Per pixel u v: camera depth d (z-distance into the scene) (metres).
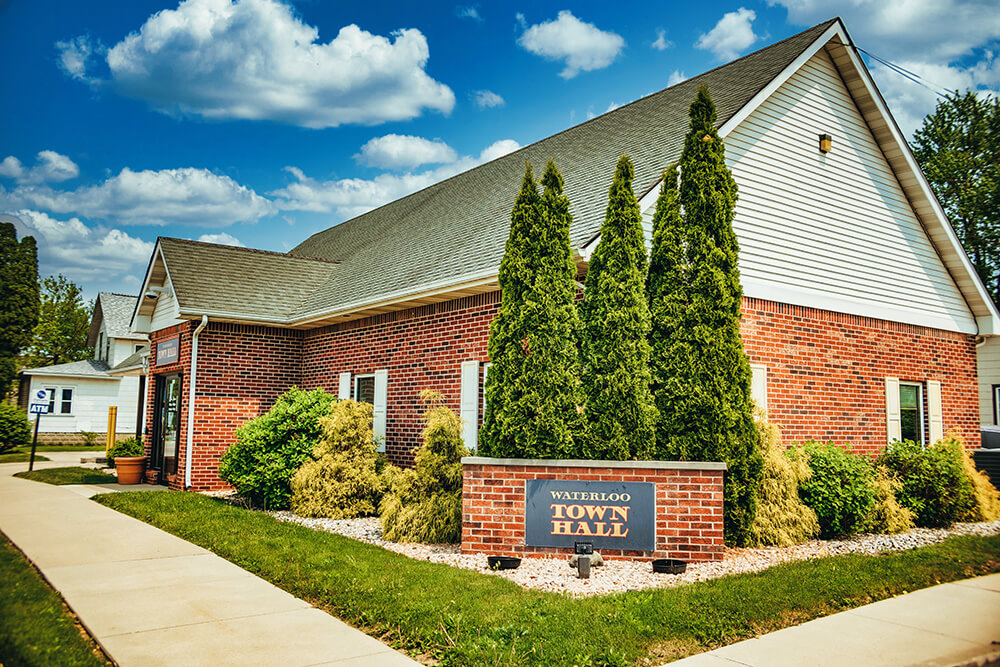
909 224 15.86
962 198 19.08
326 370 16.92
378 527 11.14
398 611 6.36
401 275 14.91
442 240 15.64
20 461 24.44
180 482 16.08
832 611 6.73
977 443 16.48
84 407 36.59
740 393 9.46
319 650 5.54
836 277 14.02
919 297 15.73
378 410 14.96
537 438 9.01
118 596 7.04
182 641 5.71
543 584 7.52
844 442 13.50
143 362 21.27
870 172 15.14
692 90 15.66
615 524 8.73
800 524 9.87
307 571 7.88
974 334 17.00
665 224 9.73
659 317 9.52
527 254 9.38
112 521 11.37
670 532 8.67
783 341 12.81
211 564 8.47
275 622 6.25
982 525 11.70
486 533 8.97
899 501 11.39
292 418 13.38
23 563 8.55
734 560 8.70
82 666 5.20
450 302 13.48
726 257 9.59
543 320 9.19
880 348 14.58
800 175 13.66
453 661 5.30
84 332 49.12
